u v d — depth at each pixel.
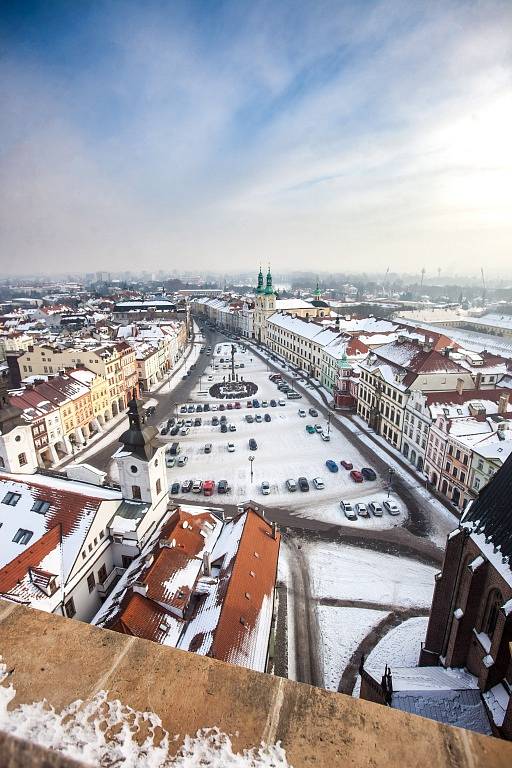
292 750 4.35
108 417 99.56
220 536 43.25
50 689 4.65
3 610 5.64
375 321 150.38
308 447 81.56
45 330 179.25
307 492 65.50
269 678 5.07
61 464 78.19
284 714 4.68
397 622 42.03
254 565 37.22
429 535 55.16
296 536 54.91
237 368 145.38
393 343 98.31
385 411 84.94
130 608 31.80
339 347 115.81
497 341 165.00
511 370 98.81
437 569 49.19
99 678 4.80
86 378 92.69
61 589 35.25
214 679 4.96
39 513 39.66
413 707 27.36
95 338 139.12
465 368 80.00
